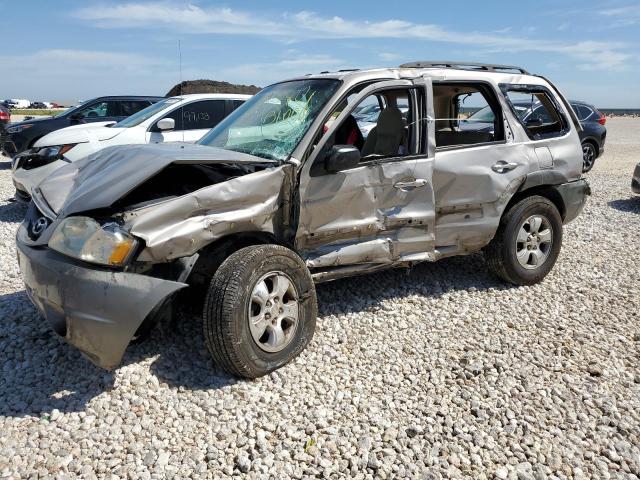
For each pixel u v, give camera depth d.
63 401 3.31
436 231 4.65
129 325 3.15
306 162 3.88
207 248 3.74
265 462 2.86
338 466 2.85
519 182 4.98
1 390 3.43
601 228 7.80
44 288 3.27
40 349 3.91
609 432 3.14
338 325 4.36
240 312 3.41
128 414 3.20
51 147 7.75
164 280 3.25
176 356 3.83
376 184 4.19
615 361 3.92
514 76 5.19
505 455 2.97
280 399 3.40
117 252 3.15
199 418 3.20
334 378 3.65
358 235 4.20
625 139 27.77
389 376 3.69
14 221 7.95
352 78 4.25
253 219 3.63
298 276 3.75
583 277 5.59
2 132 13.12
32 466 2.79
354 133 4.77
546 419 3.27
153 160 3.49
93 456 2.87
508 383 3.62
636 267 5.95
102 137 8.09
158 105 9.18
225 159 3.54
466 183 4.69
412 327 4.40
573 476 2.81
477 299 4.96
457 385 3.61
